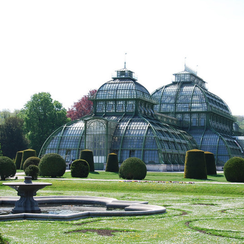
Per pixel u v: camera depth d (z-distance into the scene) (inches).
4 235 1045.8
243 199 1889.8
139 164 2775.6
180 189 2197.3
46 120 5516.7
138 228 1162.6
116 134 4306.1
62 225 1188.5
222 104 6117.1
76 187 2329.0
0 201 1710.1
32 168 2417.6
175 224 1229.1
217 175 3508.9
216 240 1025.5
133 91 4569.4
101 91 4687.5
